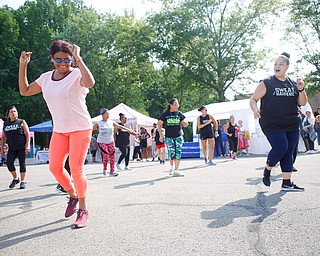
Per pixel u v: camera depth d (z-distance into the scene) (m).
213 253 2.92
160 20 39.59
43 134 45.38
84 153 4.13
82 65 3.84
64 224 4.13
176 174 8.82
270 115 5.59
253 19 38.78
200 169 10.70
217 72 39.62
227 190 6.03
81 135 4.08
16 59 43.25
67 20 47.53
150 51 40.56
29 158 31.75
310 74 37.78
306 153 17.12
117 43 44.16
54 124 4.14
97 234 3.62
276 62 5.67
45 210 5.06
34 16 46.22
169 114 9.03
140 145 20.75
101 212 4.64
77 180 4.05
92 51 42.16
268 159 5.70
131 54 45.62
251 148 21.14
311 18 37.19
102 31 42.28
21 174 7.98
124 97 45.78
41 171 13.70
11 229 4.00
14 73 44.03
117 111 22.94
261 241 3.18
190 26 38.94
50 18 48.06
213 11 39.19
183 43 38.91
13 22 43.25
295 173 8.01
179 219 4.09
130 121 22.31
